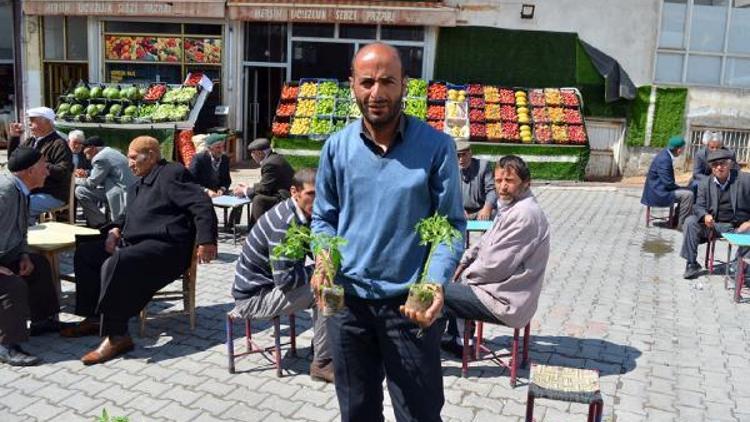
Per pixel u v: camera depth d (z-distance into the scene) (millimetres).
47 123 7727
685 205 9883
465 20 15477
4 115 17391
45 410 4242
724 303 6645
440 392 2768
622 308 6430
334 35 15758
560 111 14648
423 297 2473
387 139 2625
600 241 9289
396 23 15070
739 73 15477
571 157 14219
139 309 5094
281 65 15930
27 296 4938
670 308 6457
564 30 15398
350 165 2654
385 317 2680
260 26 15820
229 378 4723
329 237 2691
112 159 8008
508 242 4438
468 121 14320
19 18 16359
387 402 4328
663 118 15430
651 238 9539
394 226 2621
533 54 15500
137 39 15938
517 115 14695
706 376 4906
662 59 15477
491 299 4461
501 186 4566
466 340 4695
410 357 2686
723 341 5617
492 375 4801
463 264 5156
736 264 7441
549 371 3611
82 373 4777
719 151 7457
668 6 15266
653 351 5359
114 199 8039
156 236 5188
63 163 7699
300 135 14016
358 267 2670
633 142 15547
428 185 2631
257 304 4652
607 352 5320
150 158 5289
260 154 8000
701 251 8742
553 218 10852
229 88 15961
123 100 14250
